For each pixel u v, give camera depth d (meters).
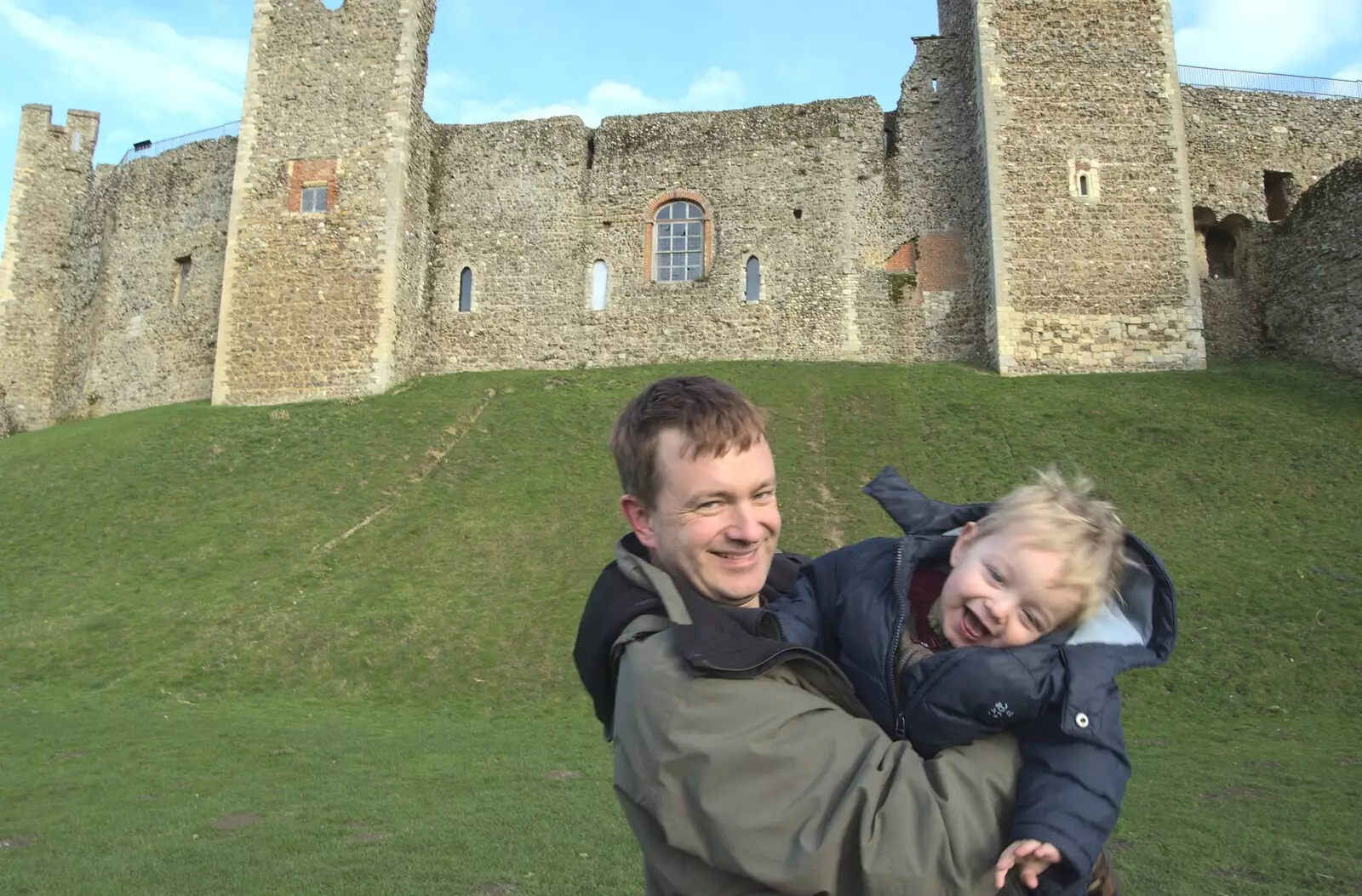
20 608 13.68
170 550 15.29
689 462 1.99
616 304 24.30
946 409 18.89
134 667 11.77
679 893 1.66
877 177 23.98
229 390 22.39
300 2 24.25
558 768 7.87
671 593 1.88
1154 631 1.99
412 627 12.54
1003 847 1.65
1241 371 20.11
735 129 24.78
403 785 7.27
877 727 1.77
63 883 5.04
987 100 21.97
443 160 25.52
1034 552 1.95
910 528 2.38
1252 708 9.78
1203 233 24.50
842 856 1.56
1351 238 20.27
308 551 15.07
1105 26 22.38
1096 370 20.73
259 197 23.22
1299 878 5.10
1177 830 5.95
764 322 23.64
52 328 30.02
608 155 25.12
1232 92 25.08
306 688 11.23
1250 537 13.59
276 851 5.55
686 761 1.62
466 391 21.62
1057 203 21.45
